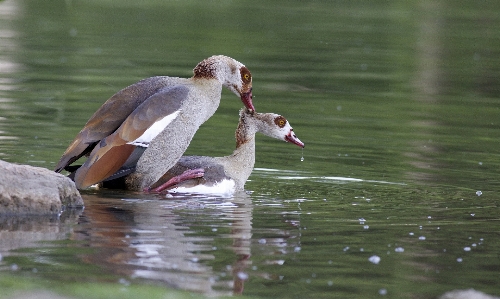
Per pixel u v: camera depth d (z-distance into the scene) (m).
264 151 16.97
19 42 28.23
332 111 21.08
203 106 14.21
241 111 15.05
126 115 13.80
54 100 20.56
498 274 9.90
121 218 11.79
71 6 36.72
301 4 39.81
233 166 14.52
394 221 12.14
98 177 13.25
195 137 17.88
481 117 21.11
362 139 18.23
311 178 14.95
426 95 23.66
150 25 32.94
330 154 16.84
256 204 13.04
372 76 25.70
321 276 9.65
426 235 11.42
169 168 14.02
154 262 9.84
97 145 13.47
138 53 27.14
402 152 17.20
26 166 12.07
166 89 13.99
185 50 27.98
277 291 9.10
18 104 19.92
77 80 22.94
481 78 26.14
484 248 10.89
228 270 9.70
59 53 26.70
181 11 36.59
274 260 10.16
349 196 13.69
